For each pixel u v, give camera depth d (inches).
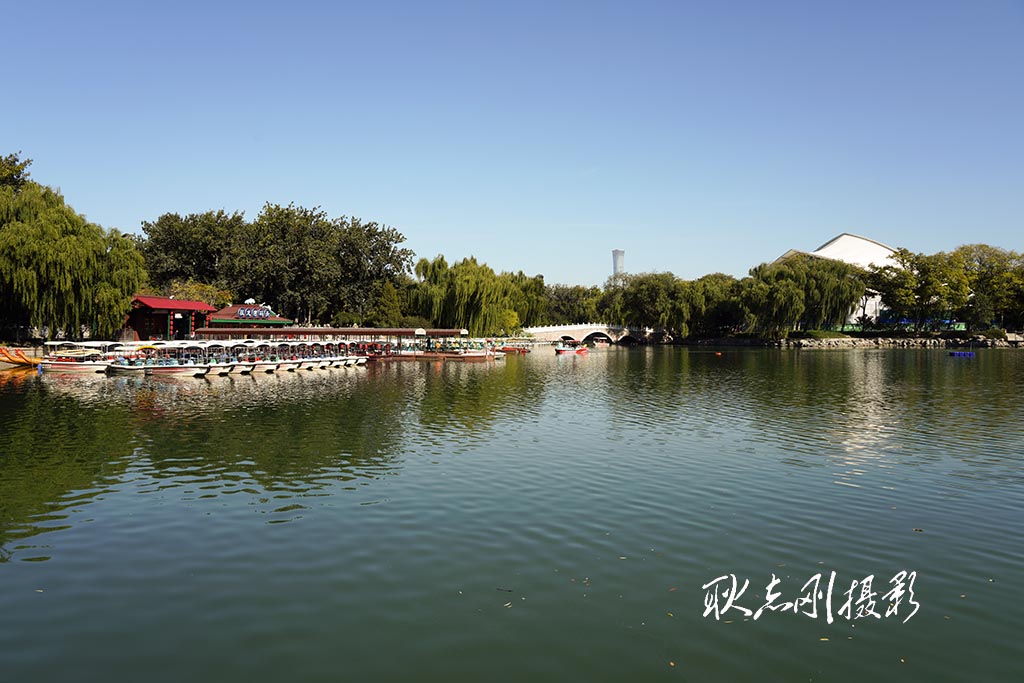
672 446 1267.2
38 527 789.9
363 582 634.8
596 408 1800.0
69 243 2546.8
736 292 5880.9
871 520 822.5
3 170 3164.4
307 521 810.8
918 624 561.6
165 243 4714.6
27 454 1181.7
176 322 3597.4
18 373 2598.4
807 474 1047.0
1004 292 6018.7
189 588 621.3
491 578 645.3
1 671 483.8
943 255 6250.0
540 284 6422.2
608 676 484.1
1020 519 828.0
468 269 4778.5
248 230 4862.2
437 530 778.2
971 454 1200.2
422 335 4106.8
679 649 521.0
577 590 621.0
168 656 506.3
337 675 482.6
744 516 834.8
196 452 1200.2
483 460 1141.7
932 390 2260.1
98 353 2657.5
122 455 1174.3
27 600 596.4
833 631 550.0
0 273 2470.5
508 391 2225.6
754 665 499.8
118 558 693.9
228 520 813.9
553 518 823.7
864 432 1423.5
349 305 5196.9
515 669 492.1
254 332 3629.4
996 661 506.6
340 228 5251.0
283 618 564.7
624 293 6323.8
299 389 2247.8
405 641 529.0
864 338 6274.6
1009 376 2832.2
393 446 1261.1
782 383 2522.1
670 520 818.2
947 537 764.0
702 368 3344.0
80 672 484.1
